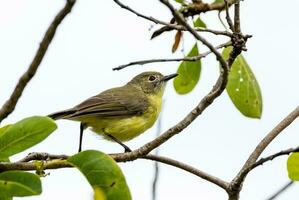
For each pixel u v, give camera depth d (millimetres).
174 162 10961
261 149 10438
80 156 8234
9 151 8109
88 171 8227
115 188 8234
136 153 10406
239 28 10039
